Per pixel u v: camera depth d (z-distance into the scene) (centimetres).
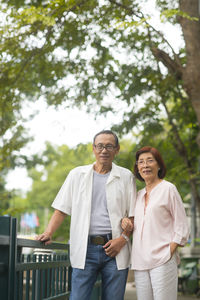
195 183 1130
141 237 368
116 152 382
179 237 359
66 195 382
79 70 838
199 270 1221
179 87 1031
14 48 711
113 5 748
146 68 889
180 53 888
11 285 314
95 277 371
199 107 784
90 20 753
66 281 502
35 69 815
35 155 1151
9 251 310
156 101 969
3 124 807
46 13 623
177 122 1155
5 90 786
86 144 832
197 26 779
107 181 374
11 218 315
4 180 1395
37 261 411
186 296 1091
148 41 815
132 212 379
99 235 367
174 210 366
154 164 382
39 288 395
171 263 359
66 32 746
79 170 384
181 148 1122
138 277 369
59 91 840
